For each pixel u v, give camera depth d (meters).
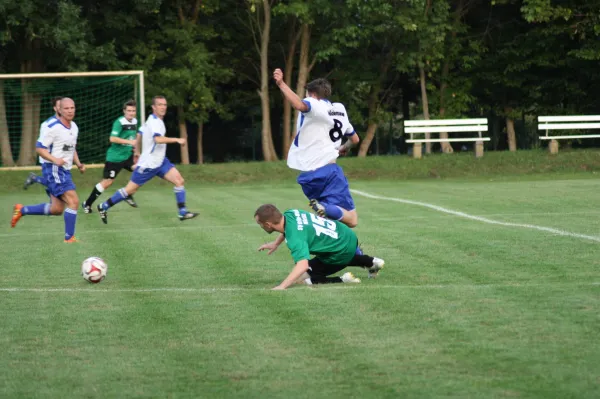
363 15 50.00
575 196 32.28
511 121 59.94
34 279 16.53
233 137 60.91
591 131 58.97
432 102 57.72
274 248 15.82
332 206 17.89
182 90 51.97
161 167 25.80
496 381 9.34
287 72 55.62
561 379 9.36
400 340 11.12
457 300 13.48
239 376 9.76
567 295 13.71
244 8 55.59
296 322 12.20
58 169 21.86
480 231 22.31
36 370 10.16
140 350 10.96
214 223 25.92
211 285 15.52
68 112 21.80
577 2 55.09
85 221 27.27
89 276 15.81
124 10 51.16
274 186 43.09
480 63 57.88
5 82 49.31
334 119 18.22
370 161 49.62
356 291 14.34
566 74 58.34
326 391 9.16
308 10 49.56
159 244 21.28
